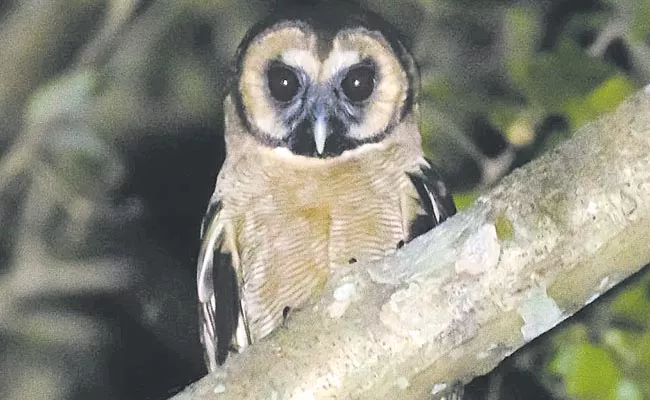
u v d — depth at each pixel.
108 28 10.14
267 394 6.36
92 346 13.64
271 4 12.17
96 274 12.01
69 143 10.70
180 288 14.36
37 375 12.88
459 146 11.05
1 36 10.87
